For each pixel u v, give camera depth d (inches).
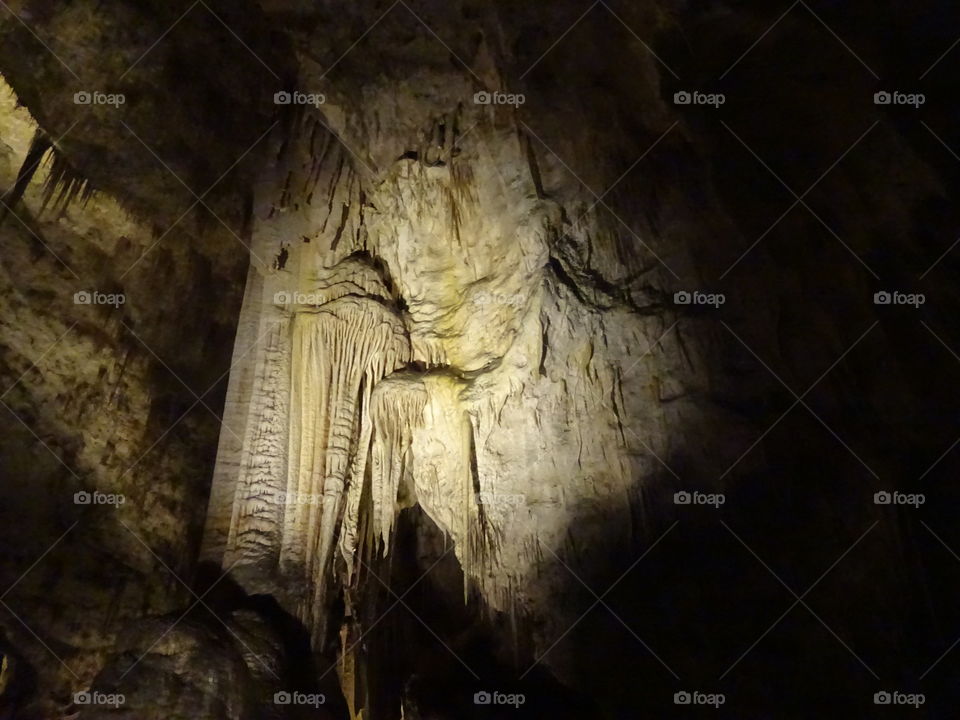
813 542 184.2
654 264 219.1
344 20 239.9
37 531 172.9
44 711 163.6
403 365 270.7
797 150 203.6
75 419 189.6
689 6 196.5
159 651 182.9
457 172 264.8
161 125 218.4
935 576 170.4
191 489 222.7
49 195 193.2
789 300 199.2
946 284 181.8
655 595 208.1
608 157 229.9
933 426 177.5
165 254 228.2
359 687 282.2
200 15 217.9
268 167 264.1
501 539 248.7
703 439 203.6
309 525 242.7
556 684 233.5
